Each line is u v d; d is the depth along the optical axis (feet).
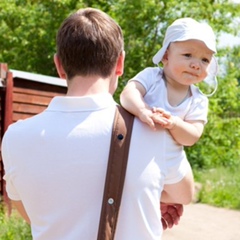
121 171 5.87
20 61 64.85
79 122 6.08
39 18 62.64
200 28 7.03
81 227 5.86
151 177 5.96
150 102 6.98
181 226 27.94
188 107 7.05
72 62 6.23
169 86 7.11
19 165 6.15
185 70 6.94
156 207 6.00
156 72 7.19
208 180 41.65
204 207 33.35
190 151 52.16
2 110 27.14
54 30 61.41
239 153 53.83
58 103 6.25
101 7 58.08
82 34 6.18
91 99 6.15
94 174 5.92
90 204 5.90
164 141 6.19
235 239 26.02
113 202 5.79
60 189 5.96
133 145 5.99
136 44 52.95
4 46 66.23
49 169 6.01
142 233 5.87
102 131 6.02
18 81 28.14
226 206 33.81
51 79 29.32
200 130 6.91
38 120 6.24
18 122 6.43
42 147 6.06
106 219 5.75
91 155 5.95
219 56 53.83
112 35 6.30
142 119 6.17
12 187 6.48
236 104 53.93
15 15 63.93
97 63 6.22
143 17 52.75
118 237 5.83
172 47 7.10
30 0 64.90
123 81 52.65
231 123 53.67
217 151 52.90
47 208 6.01
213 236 26.53
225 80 53.67
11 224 21.72
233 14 53.11
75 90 6.27
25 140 6.15
